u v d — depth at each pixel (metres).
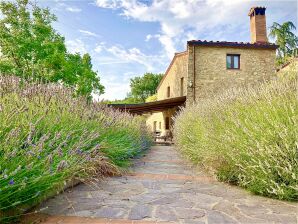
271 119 3.46
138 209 2.74
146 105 15.36
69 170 2.91
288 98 3.70
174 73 19.77
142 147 8.34
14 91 3.56
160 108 18.28
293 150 3.07
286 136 3.17
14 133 2.39
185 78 17.17
